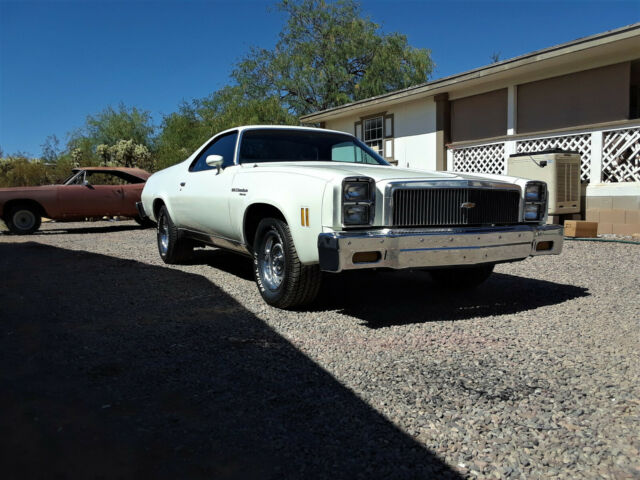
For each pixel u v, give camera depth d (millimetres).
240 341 3363
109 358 3041
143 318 3875
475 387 2670
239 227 4586
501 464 1979
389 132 14367
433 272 4961
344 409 2422
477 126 11938
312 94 26766
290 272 3939
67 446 2057
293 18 26969
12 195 10531
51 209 10820
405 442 2133
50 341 3332
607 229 8891
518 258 4066
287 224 4008
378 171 4090
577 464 1978
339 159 5223
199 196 5344
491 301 4492
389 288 5051
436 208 3762
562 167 8680
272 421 2297
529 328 3676
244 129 5141
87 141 28719
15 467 1898
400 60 26391
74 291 4773
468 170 11992
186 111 27016
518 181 4277
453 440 2152
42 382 2689
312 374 2834
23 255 7199
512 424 2285
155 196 6516
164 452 2027
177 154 24031
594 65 9266
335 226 3525
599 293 4715
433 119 12812
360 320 3885
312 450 2061
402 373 2852
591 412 2395
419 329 3660
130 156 24078
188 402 2477
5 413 2336
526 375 2826
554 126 10234
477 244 3789
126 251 7648
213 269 6020
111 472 1880
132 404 2447
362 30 26688
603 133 9195
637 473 1918
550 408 2434
